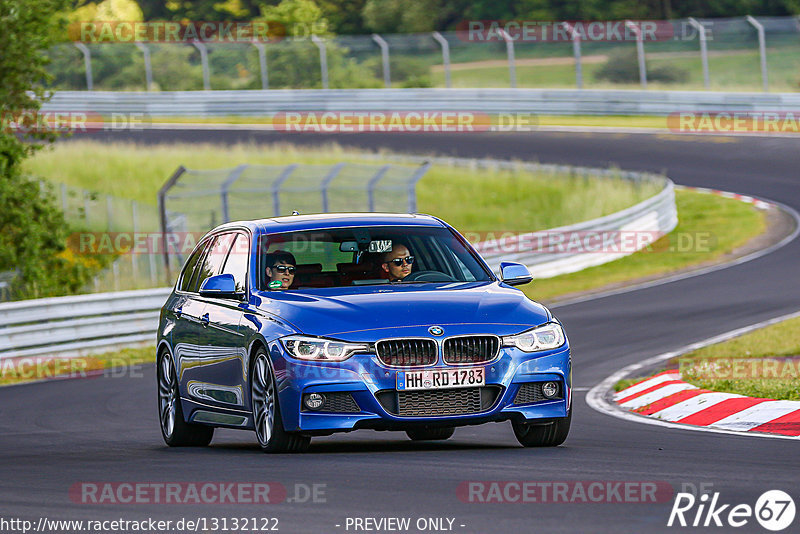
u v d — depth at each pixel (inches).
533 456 1116.5
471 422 1127.6
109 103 7283.5
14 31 3641.7
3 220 3641.7
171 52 7716.5
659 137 6028.5
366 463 1069.1
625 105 6466.5
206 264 1413.6
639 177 5059.1
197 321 1344.7
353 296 1186.0
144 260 4212.6
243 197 4896.7
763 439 1242.6
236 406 1246.3
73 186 5378.9
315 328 1133.1
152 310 3051.2
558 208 4963.1
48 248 3814.0
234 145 6205.7
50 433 1625.2
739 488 897.5
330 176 4178.2
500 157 5787.4
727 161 5452.8
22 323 2778.1
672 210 4488.2
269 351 1146.7
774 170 5216.5
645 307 3038.9
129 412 1883.6
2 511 879.7
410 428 1128.8
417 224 1332.4
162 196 3971.5
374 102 6978.4
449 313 1147.9
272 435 1157.1
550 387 1158.3
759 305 2896.2
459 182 5354.3
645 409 1635.1
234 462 1112.2
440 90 6806.1
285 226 1312.7
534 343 1150.3
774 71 7504.9
